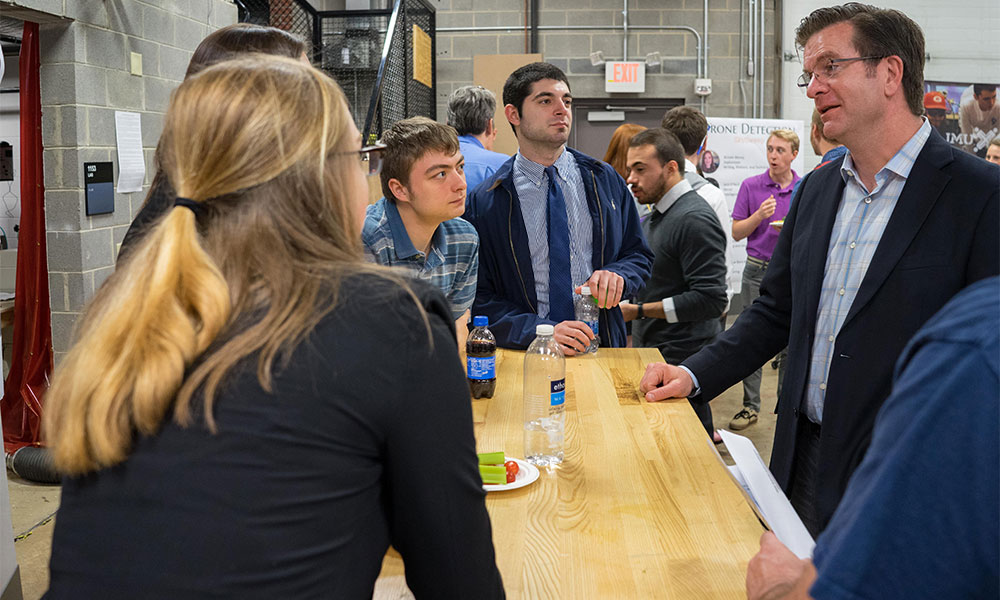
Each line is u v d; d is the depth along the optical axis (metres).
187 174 0.79
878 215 1.66
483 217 2.70
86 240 4.02
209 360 0.72
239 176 0.77
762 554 0.95
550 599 1.12
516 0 7.68
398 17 5.70
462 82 7.77
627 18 7.67
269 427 0.71
